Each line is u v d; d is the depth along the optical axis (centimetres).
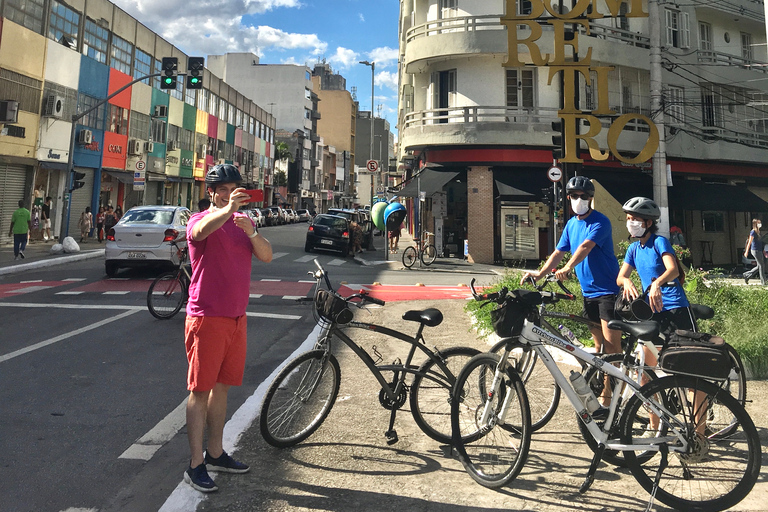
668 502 312
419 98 2581
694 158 2511
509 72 2316
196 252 337
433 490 329
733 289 864
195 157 4116
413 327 868
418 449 393
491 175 2253
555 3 2266
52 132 2375
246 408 457
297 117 8112
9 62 2105
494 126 2209
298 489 327
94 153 2725
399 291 1299
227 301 333
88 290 1130
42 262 1655
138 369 582
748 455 312
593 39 2292
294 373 395
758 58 2945
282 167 7325
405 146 2406
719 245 2664
